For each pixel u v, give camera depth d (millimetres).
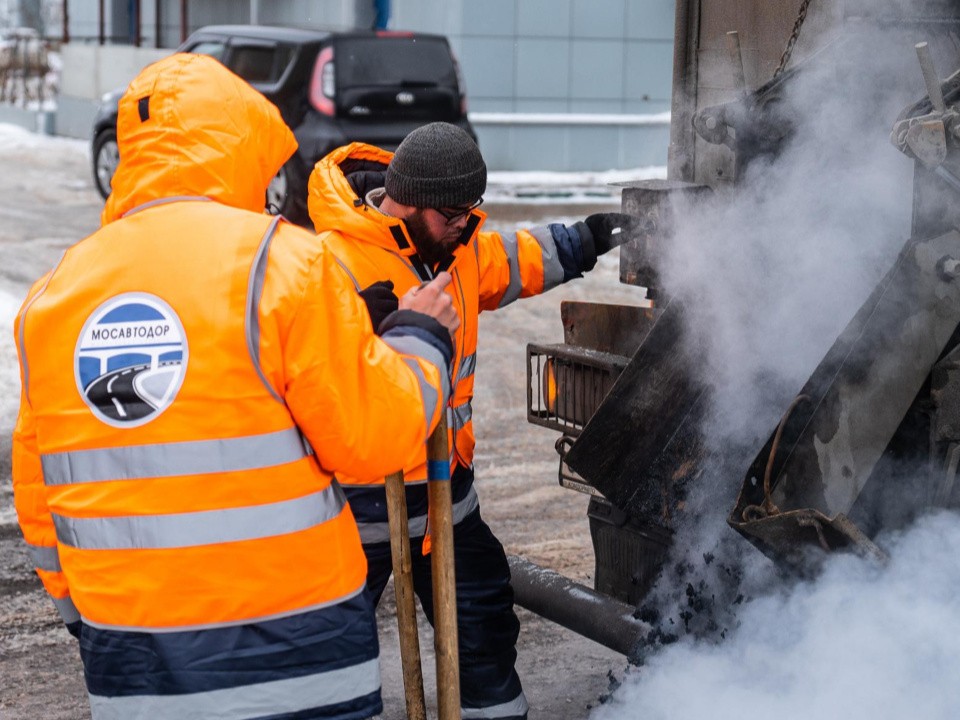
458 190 2809
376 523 2941
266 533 2215
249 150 2314
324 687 2289
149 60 18484
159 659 2203
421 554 3023
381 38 11883
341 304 2225
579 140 15891
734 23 3537
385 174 2932
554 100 15812
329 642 2289
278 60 11953
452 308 2436
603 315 3621
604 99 15914
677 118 3641
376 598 3074
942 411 2869
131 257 2234
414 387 2281
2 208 13078
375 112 11773
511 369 7582
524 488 5602
